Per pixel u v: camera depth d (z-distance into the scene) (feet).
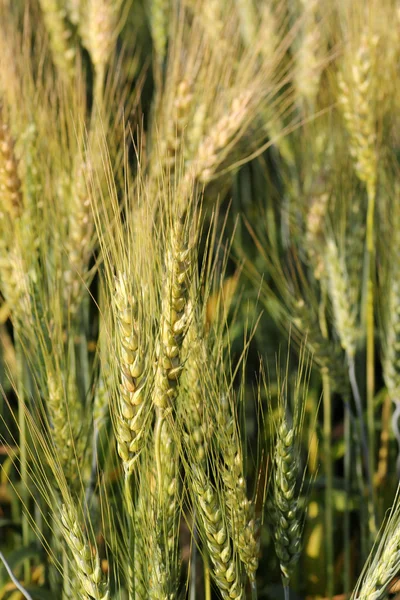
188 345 1.95
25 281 2.17
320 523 2.59
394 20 2.71
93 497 2.21
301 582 2.56
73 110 2.42
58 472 1.92
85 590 1.88
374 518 2.51
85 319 2.59
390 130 2.72
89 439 2.23
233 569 1.94
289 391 2.77
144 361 1.85
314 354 2.48
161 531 1.92
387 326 2.53
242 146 2.65
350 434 2.75
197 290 1.94
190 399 1.97
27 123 2.43
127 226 1.88
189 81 2.50
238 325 2.79
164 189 1.91
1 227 2.31
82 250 2.34
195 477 1.92
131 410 1.86
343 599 2.47
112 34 2.73
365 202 2.80
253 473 2.49
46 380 2.12
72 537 1.86
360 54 2.52
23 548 2.39
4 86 2.39
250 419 2.71
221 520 1.92
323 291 2.62
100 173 2.31
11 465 2.61
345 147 2.73
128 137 2.51
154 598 1.90
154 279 1.93
